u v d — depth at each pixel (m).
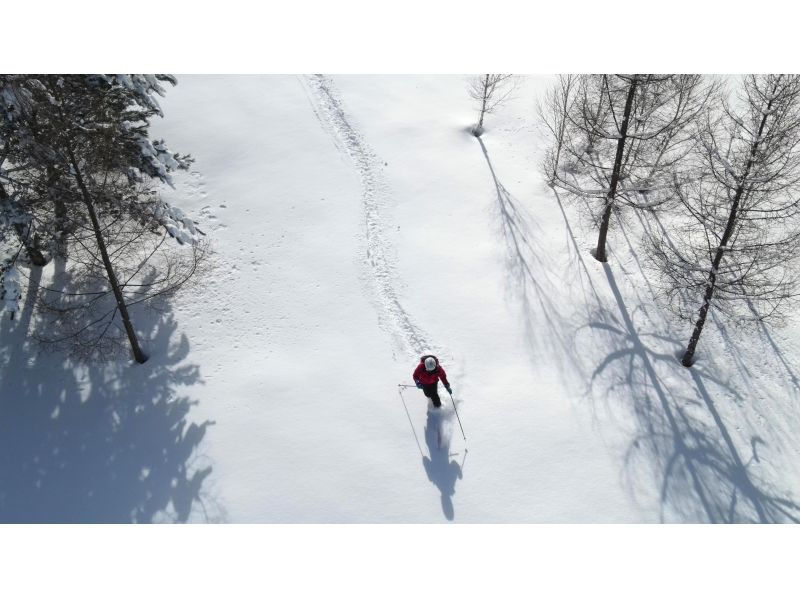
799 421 12.09
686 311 13.20
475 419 11.66
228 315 13.53
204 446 11.23
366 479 10.76
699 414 12.01
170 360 12.62
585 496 10.59
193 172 17.02
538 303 14.07
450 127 19.34
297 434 11.41
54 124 9.40
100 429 11.51
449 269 14.81
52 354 12.59
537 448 11.24
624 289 14.55
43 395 12.00
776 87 9.45
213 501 10.49
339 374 12.42
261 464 10.98
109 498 10.59
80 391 12.05
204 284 14.09
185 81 20.25
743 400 12.35
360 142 18.50
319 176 17.20
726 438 11.65
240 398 11.98
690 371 12.84
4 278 10.94
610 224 16.39
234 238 15.30
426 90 20.97
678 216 16.33
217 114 19.00
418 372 11.15
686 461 11.20
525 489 10.66
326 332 13.28
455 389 12.21
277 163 17.53
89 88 9.88
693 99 14.16
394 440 11.30
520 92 21.03
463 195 16.94
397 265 14.85
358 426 11.52
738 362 13.11
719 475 11.04
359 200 16.56
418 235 15.70
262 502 10.47
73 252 13.89
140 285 12.12
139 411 11.77
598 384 12.42
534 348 13.08
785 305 14.11
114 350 12.66
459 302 14.01
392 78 21.39
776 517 10.43
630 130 13.45
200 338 13.07
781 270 14.11
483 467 10.94
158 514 10.33
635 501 10.55
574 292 14.40
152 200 11.88
